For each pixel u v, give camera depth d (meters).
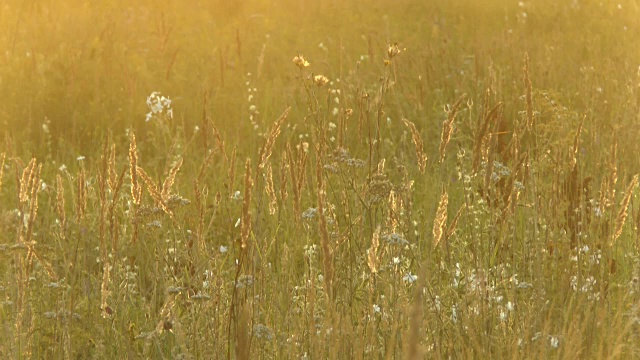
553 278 8.69
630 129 14.38
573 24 29.38
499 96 17.33
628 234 10.69
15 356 7.20
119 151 17.06
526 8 30.95
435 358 7.04
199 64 22.92
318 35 27.34
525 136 15.28
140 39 25.73
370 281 7.19
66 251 9.09
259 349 7.18
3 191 13.59
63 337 7.71
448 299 8.23
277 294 7.90
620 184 11.86
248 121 18.25
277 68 23.33
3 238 10.03
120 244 9.96
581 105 17.88
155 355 8.14
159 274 8.88
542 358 6.80
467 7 31.28
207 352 7.14
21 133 17.59
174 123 18.17
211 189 13.95
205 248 7.70
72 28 26.47
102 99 19.53
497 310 8.00
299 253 10.05
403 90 19.11
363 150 15.34
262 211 10.36
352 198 9.46
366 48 24.86
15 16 27.88
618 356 7.16
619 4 31.36
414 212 11.26
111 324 8.23
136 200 7.73
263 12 30.98
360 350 6.66
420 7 31.59
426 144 15.88
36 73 20.97
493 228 8.33
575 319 7.38
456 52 23.38
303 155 7.61
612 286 9.00
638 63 21.52
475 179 8.72
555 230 8.76
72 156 16.58
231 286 8.51
